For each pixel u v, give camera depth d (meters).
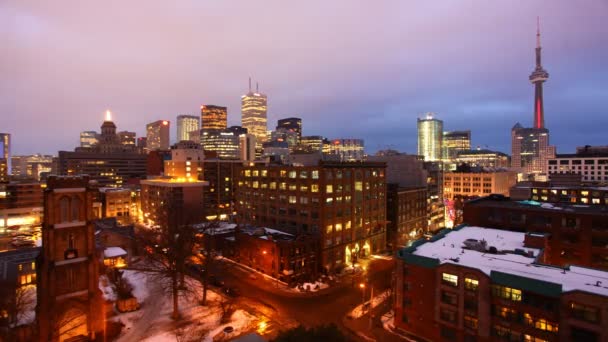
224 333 46.28
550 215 67.94
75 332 43.84
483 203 79.69
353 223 88.44
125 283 60.22
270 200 94.00
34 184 135.88
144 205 142.50
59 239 42.88
